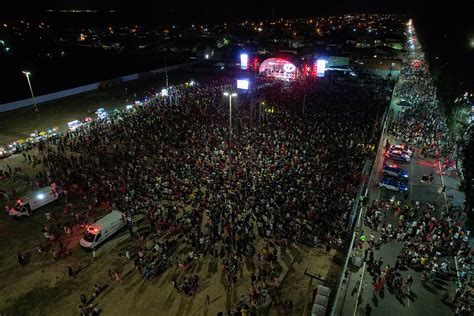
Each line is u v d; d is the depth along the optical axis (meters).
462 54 61.09
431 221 24.72
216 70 84.50
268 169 31.69
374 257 22.14
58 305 18.73
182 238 23.72
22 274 20.95
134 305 18.61
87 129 44.66
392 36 135.25
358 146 38.03
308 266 21.25
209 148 36.84
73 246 23.39
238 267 21.03
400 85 70.38
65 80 80.00
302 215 25.62
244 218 25.14
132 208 26.34
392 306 18.48
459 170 33.56
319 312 16.98
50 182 30.86
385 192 30.52
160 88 69.31
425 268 21.02
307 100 55.97
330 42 128.25
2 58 96.81
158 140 39.91
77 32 162.62
